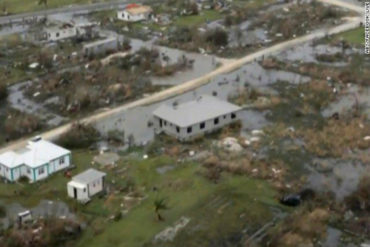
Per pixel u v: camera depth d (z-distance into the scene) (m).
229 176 53.94
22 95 75.69
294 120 67.00
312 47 94.88
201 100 66.50
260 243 44.06
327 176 54.34
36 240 44.19
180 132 61.53
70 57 88.44
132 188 52.47
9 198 51.16
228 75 82.44
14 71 83.56
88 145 61.19
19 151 56.06
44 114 69.44
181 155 58.38
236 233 45.41
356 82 79.06
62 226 45.81
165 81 80.06
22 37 99.25
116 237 45.22
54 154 55.69
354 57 89.44
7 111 70.38
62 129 65.06
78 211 48.97
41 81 79.50
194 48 93.38
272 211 48.34
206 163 55.97
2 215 48.34
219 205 49.22
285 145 60.50
